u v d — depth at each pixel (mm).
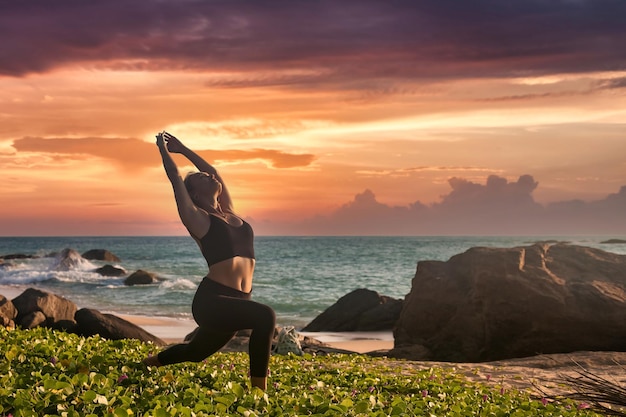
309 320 31719
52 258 75875
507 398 8727
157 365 7555
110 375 6812
